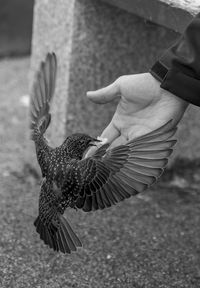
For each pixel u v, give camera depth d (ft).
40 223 8.13
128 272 11.59
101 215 13.65
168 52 9.11
